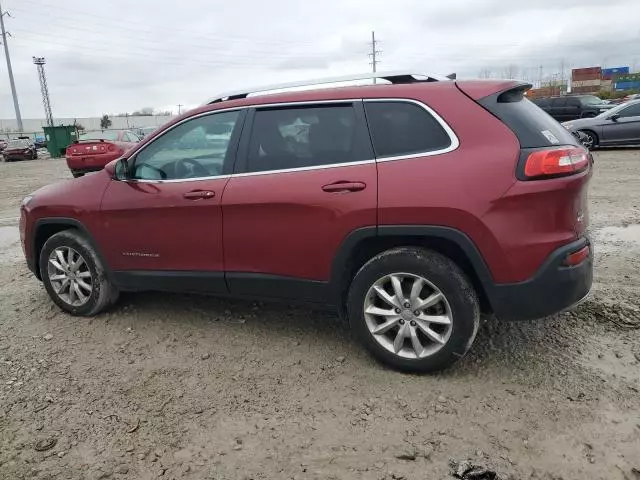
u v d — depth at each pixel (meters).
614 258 5.46
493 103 3.13
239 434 2.85
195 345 3.91
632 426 2.76
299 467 2.58
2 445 2.82
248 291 3.76
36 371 3.60
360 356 3.64
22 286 5.43
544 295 3.01
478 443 2.69
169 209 3.87
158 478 2.55
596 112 25.39
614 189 9.28
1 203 11.80
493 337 3.84
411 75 3.44
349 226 3.27
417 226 3.12
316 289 3.51
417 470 2.53
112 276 4.29
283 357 3.68
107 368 3.62
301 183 3.42
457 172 3.05
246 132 3.71
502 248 2.98
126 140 18.39
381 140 3.29
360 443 2.74
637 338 3.71
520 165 2.96
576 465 2.51
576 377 3.25
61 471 2.61
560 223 3.00
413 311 3.25
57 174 19.30
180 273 3.96
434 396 3.12
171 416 3.04
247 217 3.61
